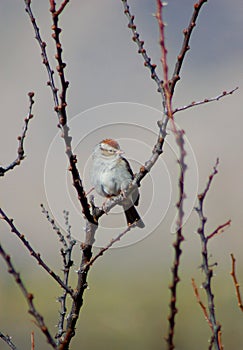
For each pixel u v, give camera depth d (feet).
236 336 41.91
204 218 17.31
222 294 47.83
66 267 20.85
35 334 46.50
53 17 17.74
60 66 17.99
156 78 19.90
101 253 19.85
